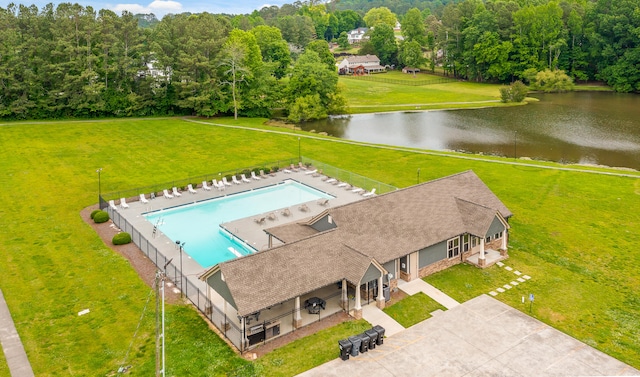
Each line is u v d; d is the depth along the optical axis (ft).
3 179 180.24
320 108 317.63
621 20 419.95
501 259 121.60
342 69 561.43
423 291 107.04
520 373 80.89
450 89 436.76
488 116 321.93
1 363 82.89
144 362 83.30
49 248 126.31
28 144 228.22
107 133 253.65
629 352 86.69
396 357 85.10
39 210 152.15
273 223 142.92
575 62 456.04
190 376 79.97
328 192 170.60
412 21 575.38
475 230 116.67
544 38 447.83
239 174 187.62
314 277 94.53
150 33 313.53
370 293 103.45
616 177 184.34
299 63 332.60
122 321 94.89
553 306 101.30
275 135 256.32
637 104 355.56
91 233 135.64
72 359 84.07
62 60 277.44
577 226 140.67
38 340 89.25
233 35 326.65
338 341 86.89
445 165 201.57
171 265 116.78
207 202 163.84
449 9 510.58
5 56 265.95
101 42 288.71
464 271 116.16
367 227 110.63
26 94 274.98
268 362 83.71
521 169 195.83
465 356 85.35
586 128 281.74
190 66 291.79
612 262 119.96
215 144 235.61
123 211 152.76
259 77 320.09
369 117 328.29
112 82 296.10
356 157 215.10
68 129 259.19
